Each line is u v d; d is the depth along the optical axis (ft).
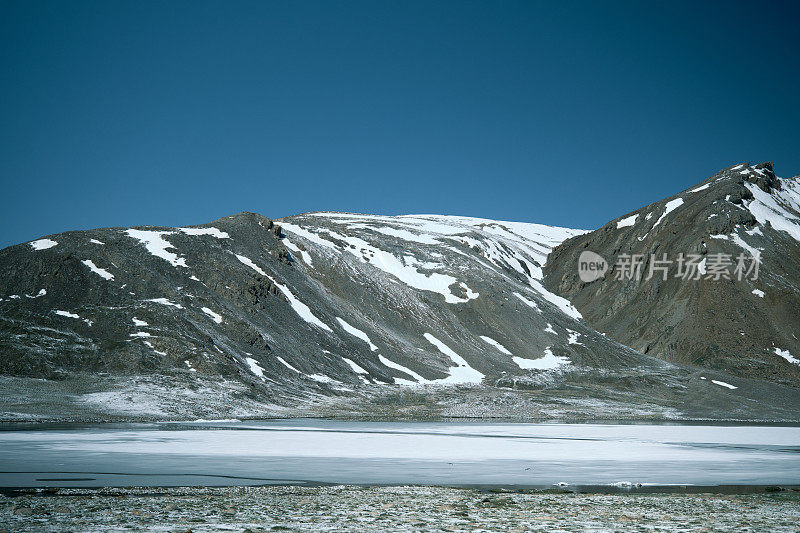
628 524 54.24
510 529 51.06
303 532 48.55
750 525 54.44
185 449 126.21
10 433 155.02
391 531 49.55
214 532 47.85
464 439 159.12
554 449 137.49
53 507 61.67
